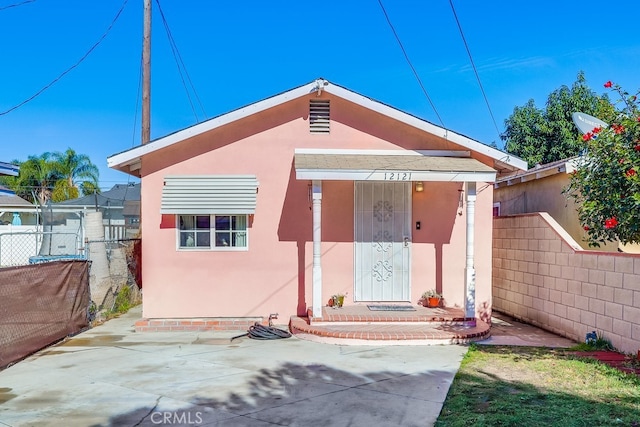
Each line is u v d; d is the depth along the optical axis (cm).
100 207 1814
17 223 3095
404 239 1051
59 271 895
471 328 916
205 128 995
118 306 1210
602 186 686
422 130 1020
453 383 627
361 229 1048
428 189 1053
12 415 527
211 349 832
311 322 933
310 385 629
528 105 2256
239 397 584
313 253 965
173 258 1016
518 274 1098
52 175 4291
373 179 902
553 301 952
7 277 728
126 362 747
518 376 649
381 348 832
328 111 1037
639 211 648
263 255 1026
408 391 600
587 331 848
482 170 911
